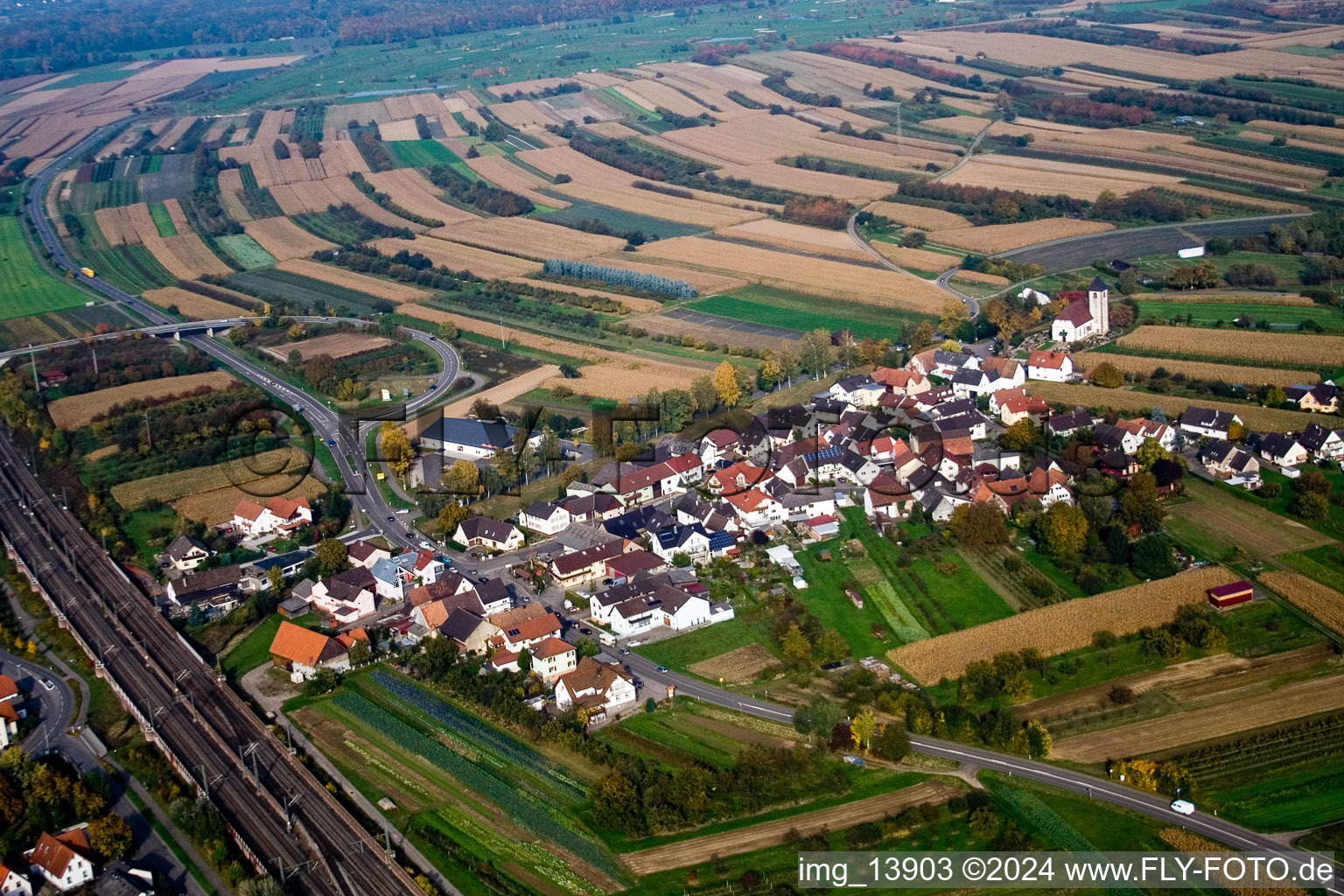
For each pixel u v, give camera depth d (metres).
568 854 170.75
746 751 187.50
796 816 176.50
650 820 174.62
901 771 185.25
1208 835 169.25
